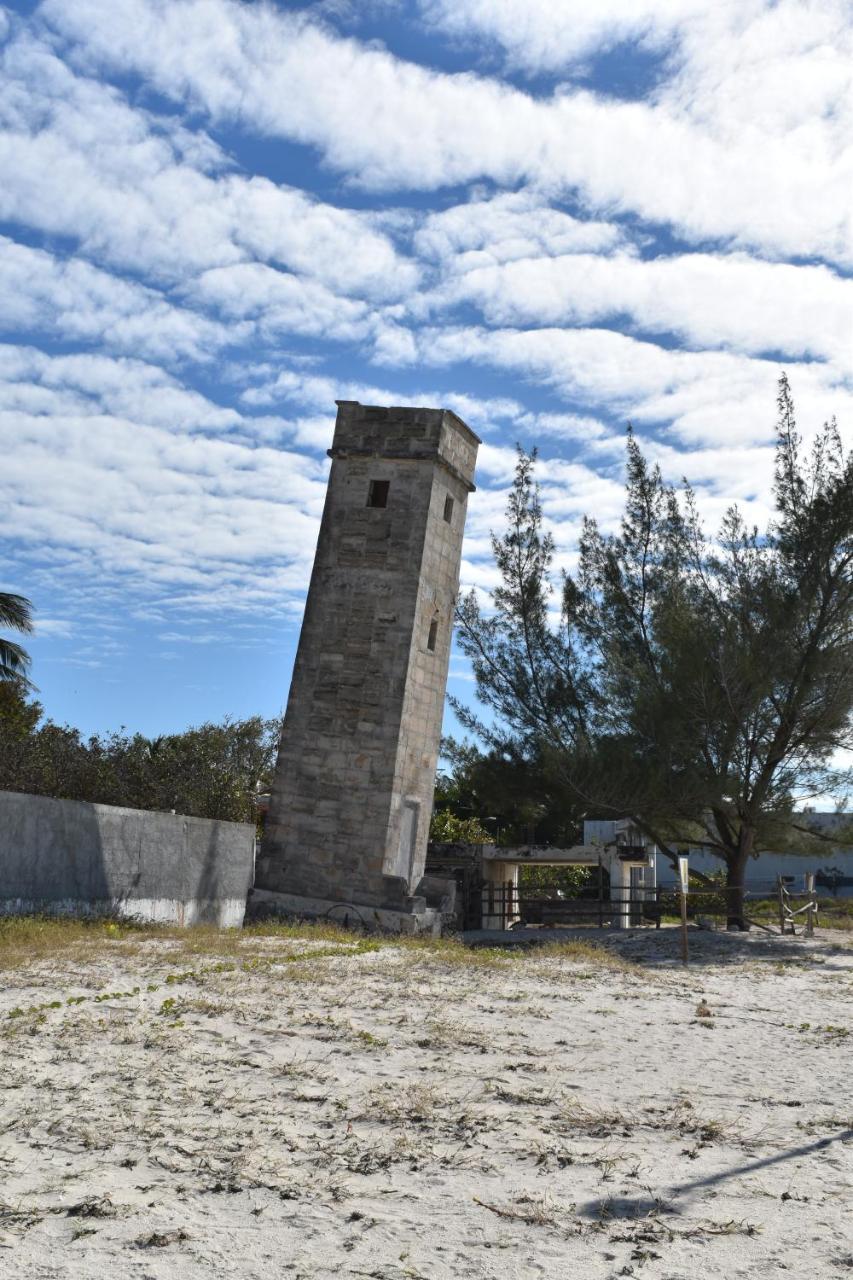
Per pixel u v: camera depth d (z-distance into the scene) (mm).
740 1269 5715
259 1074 9609
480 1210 6516
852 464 30938
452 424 31391
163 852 24359
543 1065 10672
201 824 26109
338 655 30062
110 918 21969
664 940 28062
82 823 21562
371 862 28719
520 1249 5926
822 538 30938
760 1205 6754
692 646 30484
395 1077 9789
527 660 34656
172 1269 5449
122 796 33625
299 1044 10961
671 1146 8031
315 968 16953
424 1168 7270
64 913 20875
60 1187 6527
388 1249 5848
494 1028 12656
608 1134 8289
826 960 24094
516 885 40844
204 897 26188
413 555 30234
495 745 33812
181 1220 6113
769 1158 7766
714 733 31281
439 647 31375
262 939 21688
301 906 28578
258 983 14844
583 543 35219
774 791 31469
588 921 37000
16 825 19750
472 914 33969
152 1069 9539
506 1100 9180
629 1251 5945
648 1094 9695
